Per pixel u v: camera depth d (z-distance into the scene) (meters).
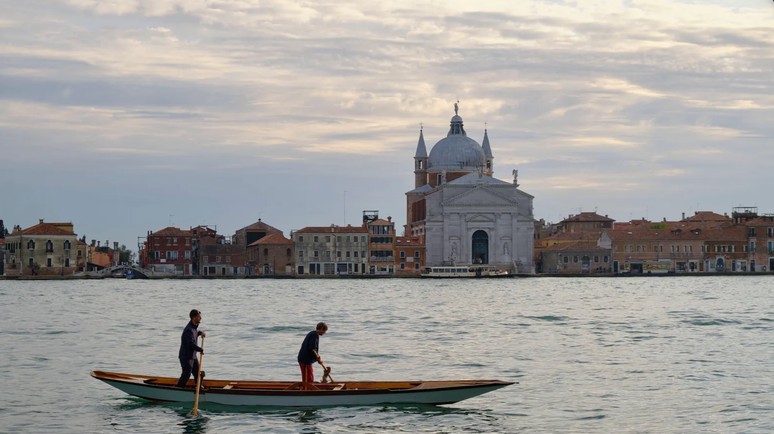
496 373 45.34
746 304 98.25
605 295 120.56
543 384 42.28
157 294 128.50
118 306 99.06
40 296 122.12
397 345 56.81
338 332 65.69
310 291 138.25
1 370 46.47
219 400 37.38
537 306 96.19
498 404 38.03
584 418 35.69
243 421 35.22
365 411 36.59
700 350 54.03
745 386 41.69
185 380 37.28
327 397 37.12
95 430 34.06
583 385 42.03
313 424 34.81
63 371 46.12
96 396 39.59
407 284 168.88
